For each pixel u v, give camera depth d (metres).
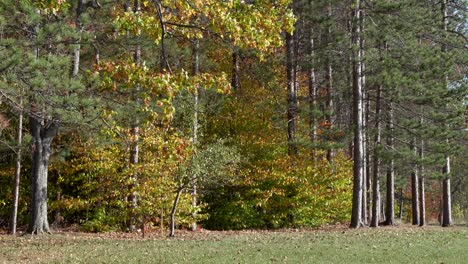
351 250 13.16
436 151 25.25
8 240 16.30
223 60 27.06
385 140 30.03
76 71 16.00
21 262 11.57
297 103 25.31
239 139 25.22
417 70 24.03
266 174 24.06
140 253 12.87
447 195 27.08
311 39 25.66
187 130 21.42
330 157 27.72
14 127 22.03
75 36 12.61
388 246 14.07
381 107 27.72
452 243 14.88
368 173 31.77
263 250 13.20
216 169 19.56
